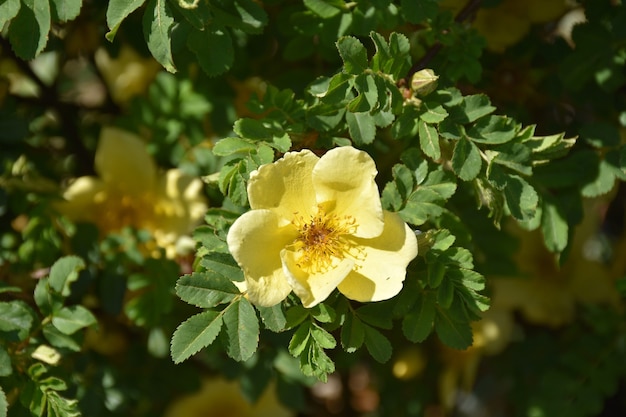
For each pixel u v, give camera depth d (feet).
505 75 1.62
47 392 1.36
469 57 1.42
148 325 1.56
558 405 1.63
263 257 1.24
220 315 1.25
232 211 1.32
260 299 1.22
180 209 1.62
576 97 1.59
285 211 1.26
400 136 1.32
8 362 1.32
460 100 1.34
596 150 1.50
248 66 1.62
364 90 1.31
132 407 1.63
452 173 1.35
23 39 1.30
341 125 1.35
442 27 1.42
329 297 1.28
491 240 1.55
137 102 1.68
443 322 1.32
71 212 1.62
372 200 1.24
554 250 1.46
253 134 1.33
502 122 1.33
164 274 1.57
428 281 1.28
